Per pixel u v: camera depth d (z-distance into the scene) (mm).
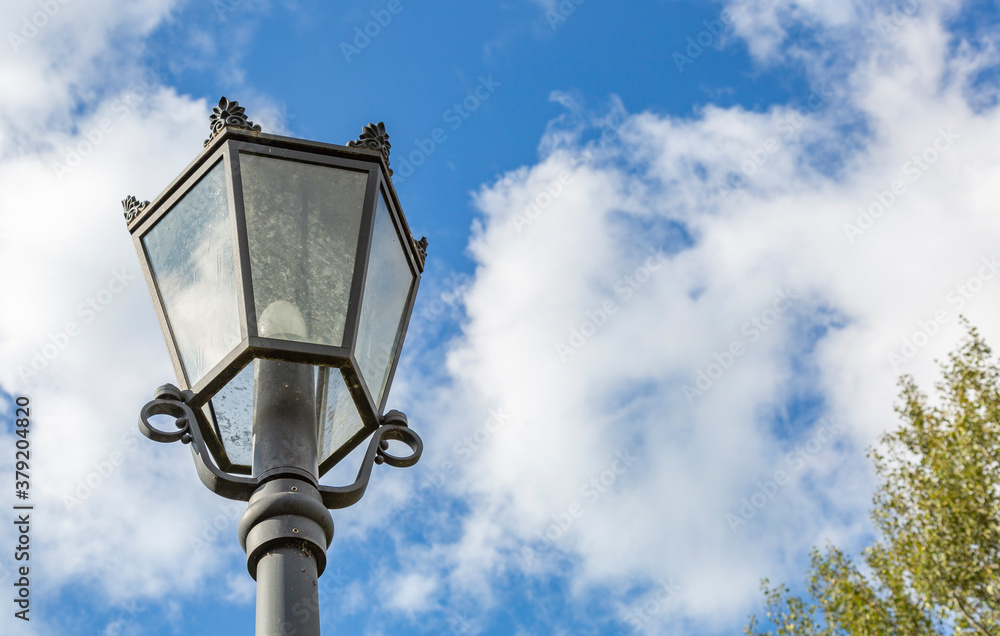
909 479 10625
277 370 3062
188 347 3117
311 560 2580
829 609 10484
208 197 3273
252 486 2762
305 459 2834
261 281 2969
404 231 3623
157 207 3443
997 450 10219
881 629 9922
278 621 2408
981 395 10727
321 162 3297
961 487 10039
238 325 2898
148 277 3391
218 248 3139
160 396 2912
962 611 9602
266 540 2559
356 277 3078
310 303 2979
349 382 2951
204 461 2750
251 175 3186
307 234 3115
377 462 3098
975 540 9688
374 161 3375
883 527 10742
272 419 2912
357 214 3227
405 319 3559
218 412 3396
